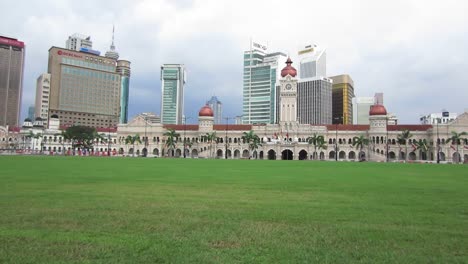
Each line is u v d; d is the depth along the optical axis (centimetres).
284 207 1928
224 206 1939
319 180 3634
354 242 1278
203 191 2581
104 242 1241
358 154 16962
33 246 1191
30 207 1844
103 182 3120
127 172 4412
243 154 18100
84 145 19512
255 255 1133
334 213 1773
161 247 1196
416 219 1653
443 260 1098
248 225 1505
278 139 17125
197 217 1648
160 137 18950
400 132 16600
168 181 3306
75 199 2120
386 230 1445
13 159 8312
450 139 14512
